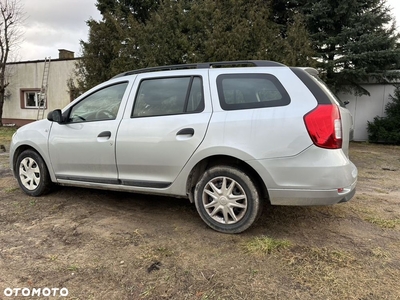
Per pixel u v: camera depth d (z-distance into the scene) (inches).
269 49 302.5
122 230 121.3
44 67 629.9
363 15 426.6
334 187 101.3
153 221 130.6
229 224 116.7
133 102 132.1
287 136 103.7
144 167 126.9
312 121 101.4
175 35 312.8
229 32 300.8
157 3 600.7
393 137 443.5
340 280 88.3
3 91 644.1
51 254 102.5
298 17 378.6
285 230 122.0
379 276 90.4
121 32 348.8
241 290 83.7
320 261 98.4
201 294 82.2
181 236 116.2
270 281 87.8
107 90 141.3
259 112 108.9
